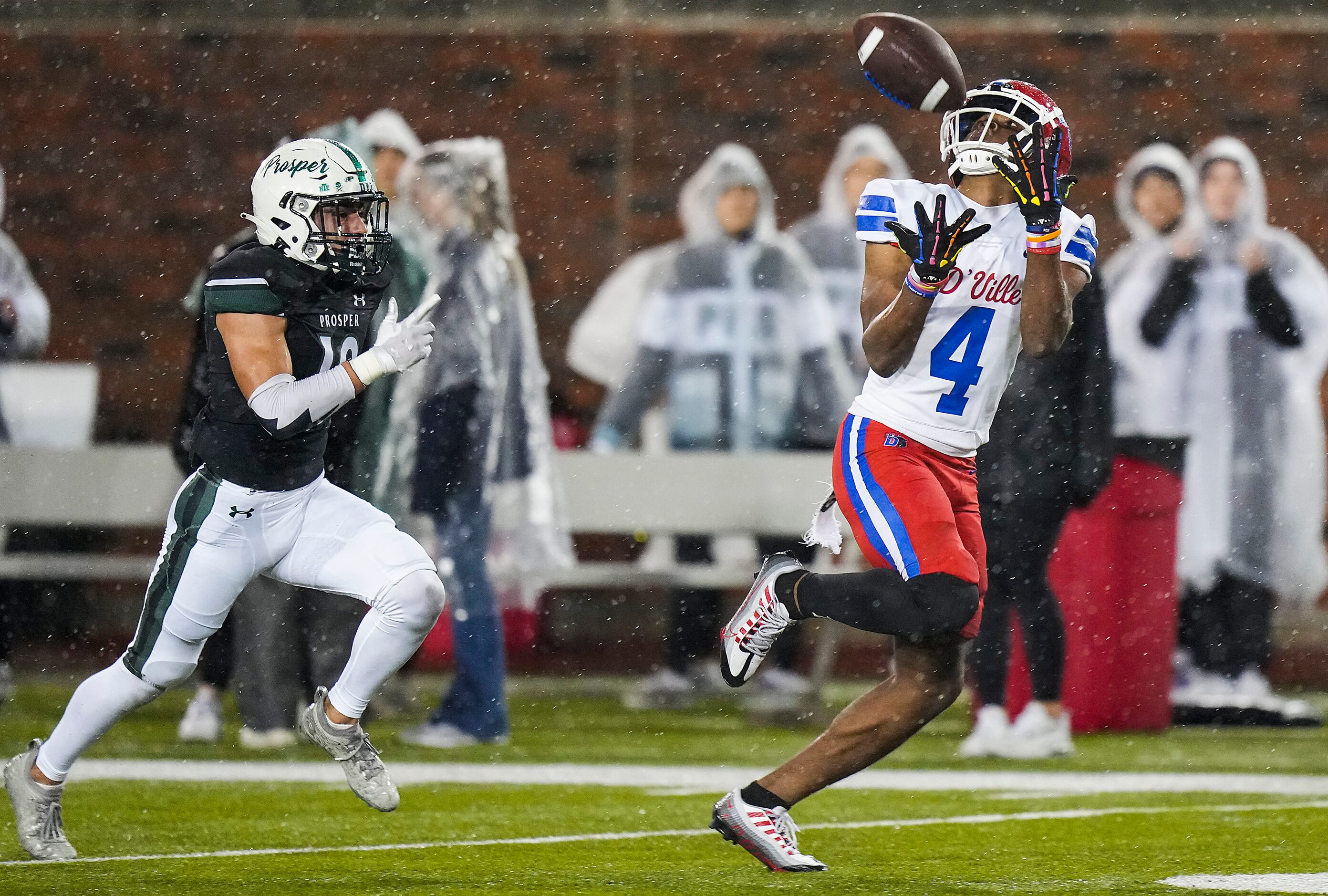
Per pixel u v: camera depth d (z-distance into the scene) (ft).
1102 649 92.02
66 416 103.50
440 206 81.46
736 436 100.12
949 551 46.24
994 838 56.90
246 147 135.74
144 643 48.11
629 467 88.89
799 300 100.94
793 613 48.26
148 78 135.33
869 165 110.93
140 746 80.53
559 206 135.85
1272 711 95.61
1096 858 52.85
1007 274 47.47
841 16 136.15
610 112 136.36
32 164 134.72
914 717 47.32
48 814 49.29
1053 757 80.69
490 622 82.48
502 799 65.82
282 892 46.01
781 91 136.15
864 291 47.67
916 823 60.39
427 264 84.48
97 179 134.72
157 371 134.10
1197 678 101.50
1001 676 81.56
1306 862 52.31
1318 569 107.96
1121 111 135.64
